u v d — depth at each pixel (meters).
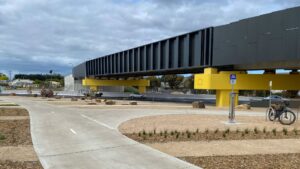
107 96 75.00
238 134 13.19
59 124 16.55
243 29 31.58
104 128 14.93
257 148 10.29
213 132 13.66
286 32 27.48
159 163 8.09
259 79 35.50
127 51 56.72
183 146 10.52
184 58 39.56
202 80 37.44
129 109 28.08
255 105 37.75
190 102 50.19
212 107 33.25
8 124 16.23
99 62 75.19
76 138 12.04
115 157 8.81
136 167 7.71
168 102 49.97
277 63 30.67
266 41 29.23
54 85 155.38
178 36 40.28
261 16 29.69
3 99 51.00
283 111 17.67
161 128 14.95
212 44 35.59
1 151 9.52
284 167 7.78
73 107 30.94
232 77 17.77
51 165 7.93
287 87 35.41
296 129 14.77
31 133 13.23
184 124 16.59
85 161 8.37
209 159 8.61
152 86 140.38
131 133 13.30
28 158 8.66
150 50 48.00
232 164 8.04
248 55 31.03
